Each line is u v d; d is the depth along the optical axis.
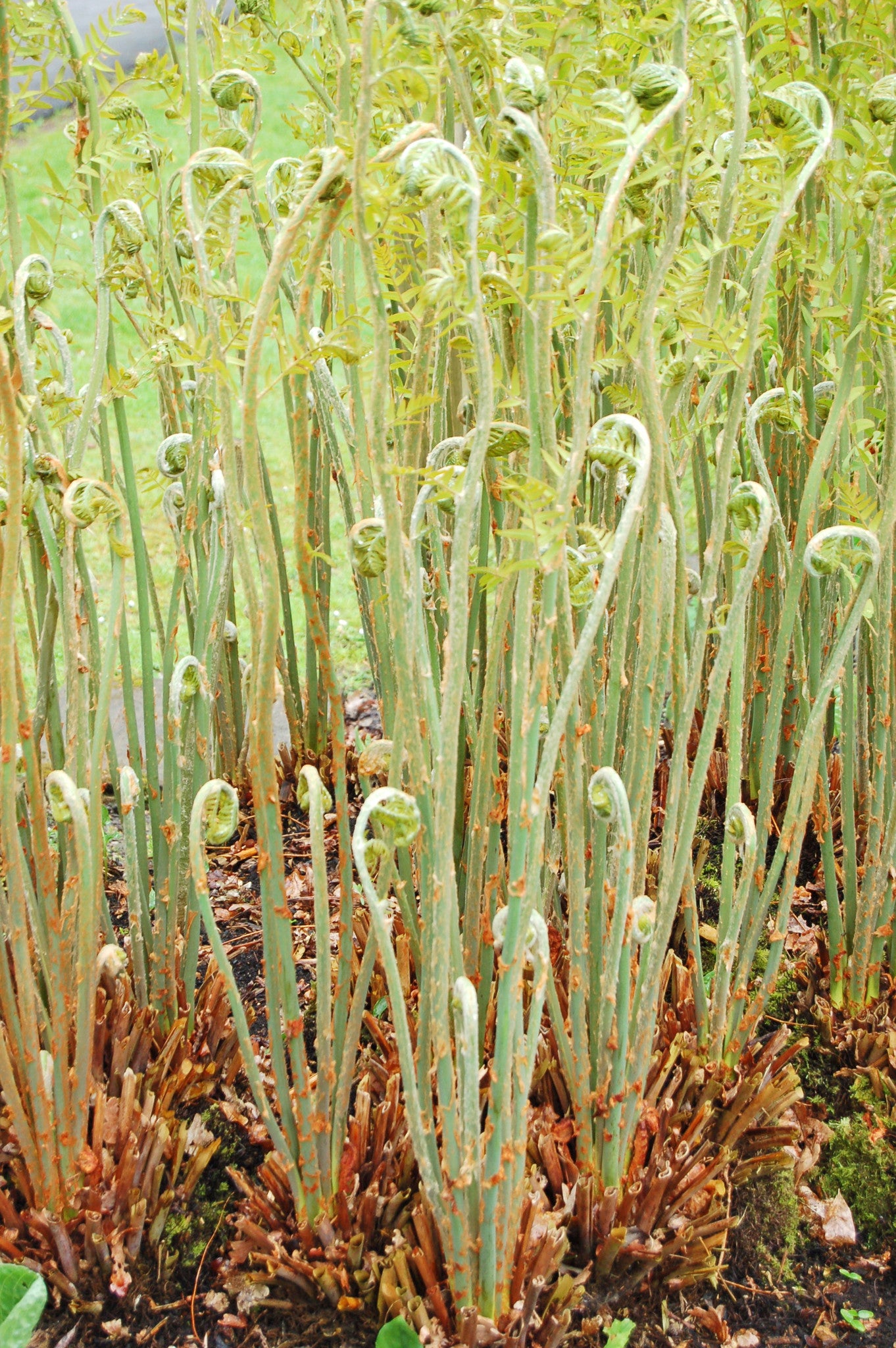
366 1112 1.40
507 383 1.25
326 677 1.21
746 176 1.31
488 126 1.44
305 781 1.23
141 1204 1.41
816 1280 1.51
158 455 1.59
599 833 1.33
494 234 1.27
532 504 0.98
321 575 2.25
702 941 1.98
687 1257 1.43
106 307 1.39
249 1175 1.56
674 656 1.46
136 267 1.59
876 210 1.38
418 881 1.52
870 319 1.39
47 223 4.32
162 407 1.92
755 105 1.61
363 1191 1.43
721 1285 1.48
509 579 1.29
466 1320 1.22
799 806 1.46
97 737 1.32
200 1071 1.64
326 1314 1.38
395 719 1.28
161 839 1.60
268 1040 1.76
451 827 1.09
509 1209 1.21
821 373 1.92
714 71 1.32
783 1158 1.54
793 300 1.92
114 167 1.60
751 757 2.21
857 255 1.74
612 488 1.53
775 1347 1.42
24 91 1.36
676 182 1.12
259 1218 1.43
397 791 1.07
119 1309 1.41
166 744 1.52
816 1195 1.61
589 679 1.37
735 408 1.25
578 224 1.26
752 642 2.13
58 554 1.42
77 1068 1.35
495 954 1.47
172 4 1.85
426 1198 1.28
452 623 1.05
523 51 1.27
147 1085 1.55
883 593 1.54
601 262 0.96
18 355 1.32
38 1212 1.37
